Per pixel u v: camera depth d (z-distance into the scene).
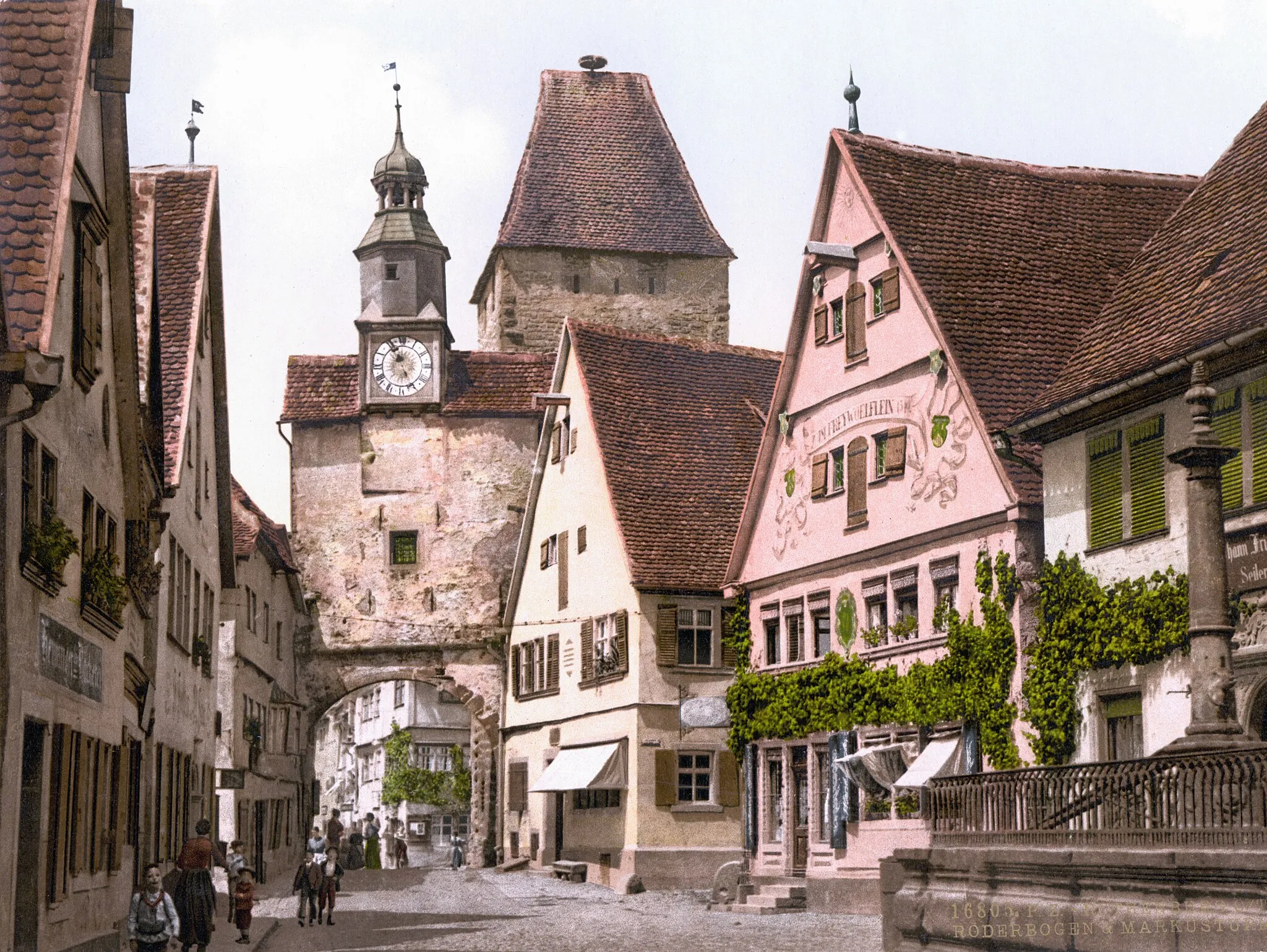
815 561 32.88
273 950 25.11
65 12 18.33
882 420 30.45
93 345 19.91
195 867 21.34
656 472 42.44
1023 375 27.94
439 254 54.59
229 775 38.78
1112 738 23.67
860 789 30.73
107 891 22.00
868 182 30.47
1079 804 18.30
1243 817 15.63
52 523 16.95
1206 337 21.20
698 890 38.59
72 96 17.77
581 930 27.58
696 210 61.19
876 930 26.64
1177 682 22.06
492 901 37.06
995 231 30.44
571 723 44.34
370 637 53.38
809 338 33.56
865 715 30.38
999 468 26.48
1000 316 28.80
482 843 52.09
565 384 46.28
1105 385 23.12
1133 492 23.16
